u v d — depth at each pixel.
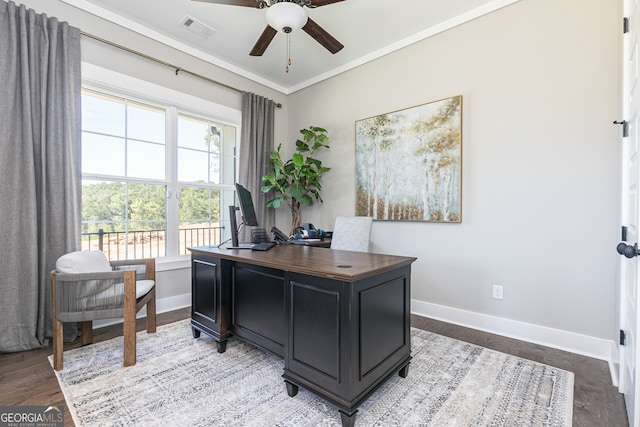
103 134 2.70
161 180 3.07
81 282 1.89
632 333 1.40
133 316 1.93
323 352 1.44
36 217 2.18
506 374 1.81
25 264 2.14
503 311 2.43
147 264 2.47
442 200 2.73
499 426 1.37
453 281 2.70
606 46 2.02
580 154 2.10
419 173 2.88
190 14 2.65
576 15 2.12
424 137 2.84
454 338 2.36
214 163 3.55
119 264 2.39
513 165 2.37
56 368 1.85
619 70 1.91
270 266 1.69
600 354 2.03
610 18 2.00
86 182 2.62
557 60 2.19
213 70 3.39
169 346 2.20
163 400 1.56
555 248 2.20
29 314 2.15
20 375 1.80
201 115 3.38
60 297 1.86
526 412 1.46
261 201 3.83
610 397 1.58
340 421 1.41
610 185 2.00
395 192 3.05
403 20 2.70
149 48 2.88
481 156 2.53
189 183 3.30
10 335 2.09
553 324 2.21
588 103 2.07
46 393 1.62
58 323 1.86
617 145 1.95
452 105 2.66
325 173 3.75
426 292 2.87
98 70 2.56
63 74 2.32
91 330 2.25
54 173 2.28
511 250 2.39
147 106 2.99
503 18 2.41
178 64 3.09
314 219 3.92
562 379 1.75
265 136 3.88
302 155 3.68
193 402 1.54
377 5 2.50
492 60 2.47
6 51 2.09
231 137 3.72
